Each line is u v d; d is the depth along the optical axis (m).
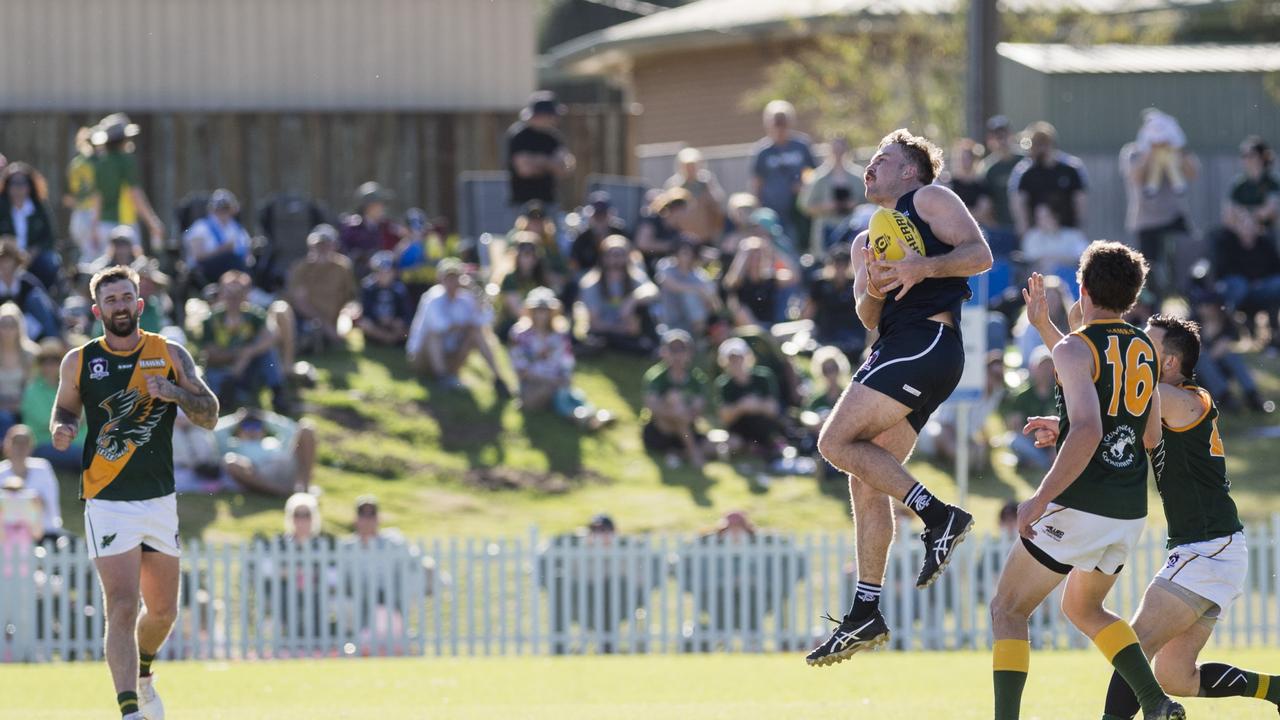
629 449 69.62
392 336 76.69
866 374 24.59
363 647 53.06
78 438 61.03
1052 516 24.88
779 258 79.50
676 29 135.00
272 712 34.75
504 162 88.31
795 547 54.25
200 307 73.94
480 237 85.19
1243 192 80.75
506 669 47.12
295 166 91.81
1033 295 26.66
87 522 28.27
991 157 81.69
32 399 60.47
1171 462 26.52
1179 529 26.62
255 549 52.75
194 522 59.28
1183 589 26.30
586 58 146.00
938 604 54.16
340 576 53.03
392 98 96.50
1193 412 26.31
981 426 68.00
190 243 75.12
